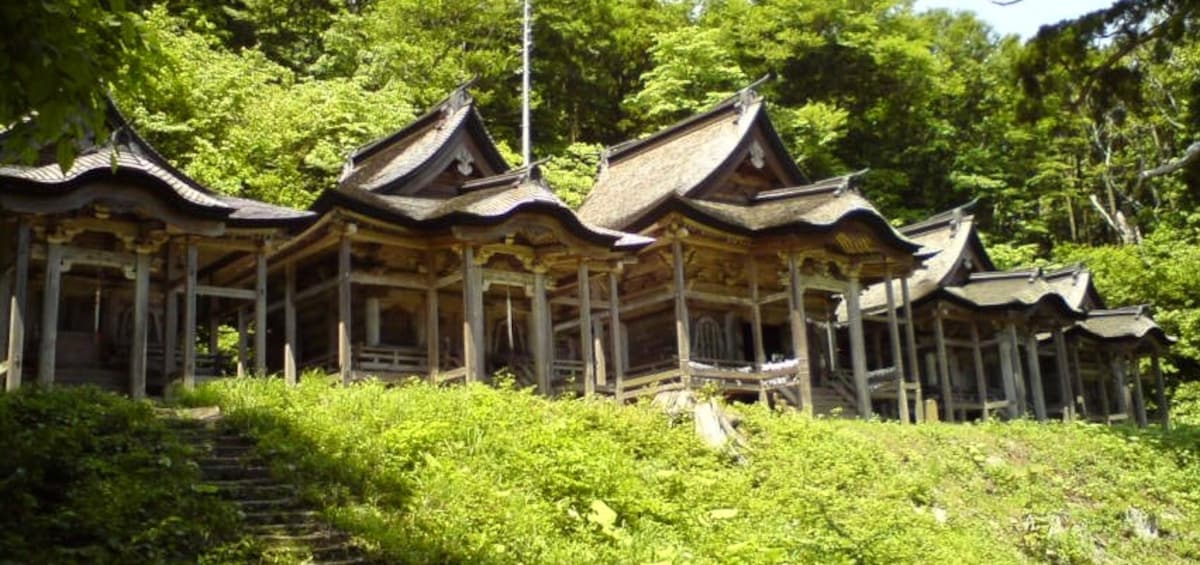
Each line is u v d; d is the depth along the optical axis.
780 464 21.52
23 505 11.63
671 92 50.16
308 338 29.69
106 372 23.72
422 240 25.45
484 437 17.58
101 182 19.86
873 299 37.47
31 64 8.81
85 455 13.48
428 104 47.22
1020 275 37.97
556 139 55.41
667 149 35.03
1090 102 19.56
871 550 17.62
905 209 57.56
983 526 21.72
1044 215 63.34
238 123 35.72
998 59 59.84
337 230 24.38
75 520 11.52
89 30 9.48
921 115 58.44
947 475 23.92
